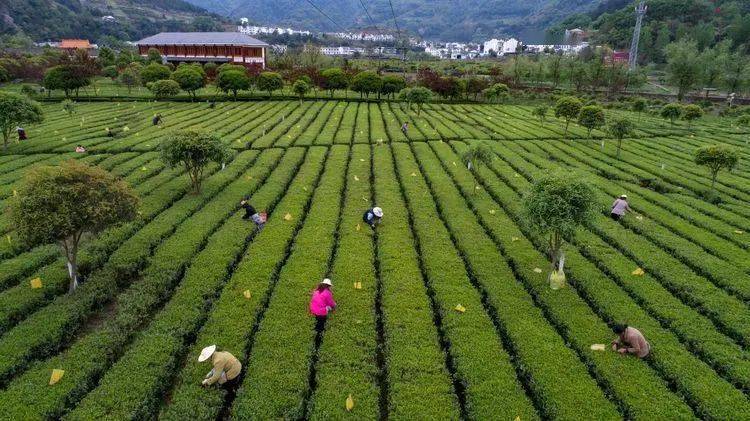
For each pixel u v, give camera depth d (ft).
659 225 86.12
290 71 300.40
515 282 63.98
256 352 48.57
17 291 58.03
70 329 53.36
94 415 40.06
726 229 85.76
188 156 89.20
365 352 49.55
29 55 336.49
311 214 85.87
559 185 58.59
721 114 245.86
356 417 40.96
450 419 40.93
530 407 42.19
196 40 391.24
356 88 244.22
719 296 61.52
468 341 51.13
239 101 236.84
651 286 63.87
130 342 53.21
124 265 65.16
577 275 66.13
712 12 467.11
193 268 65.10
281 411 41.42
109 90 257.96
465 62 485.15
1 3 538.06
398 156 128.67
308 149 136.46
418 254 76.02
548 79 355.97
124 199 59.52
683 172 124.98
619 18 517.96
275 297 58.49
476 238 77.66
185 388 43.60
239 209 88.02
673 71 288.30
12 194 90.02
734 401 43.32
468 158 101.55
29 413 39.88
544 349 49.98
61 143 131.13
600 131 178.81
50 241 53.72
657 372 47.91
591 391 44.04
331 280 62.69
